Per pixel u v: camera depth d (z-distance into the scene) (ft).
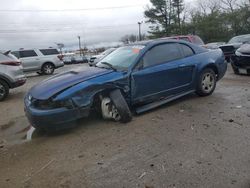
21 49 59.41
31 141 16.21
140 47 19.74
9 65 29.99
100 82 16.89
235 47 54.19
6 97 30.14
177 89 20.83
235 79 32.60
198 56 22.18
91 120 18.51
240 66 35.24
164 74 19.66
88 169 12.30
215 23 156.87
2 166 13.29
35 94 16.46
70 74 18.19
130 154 13.38
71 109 15.89
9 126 20.17
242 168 11.62
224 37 155.22
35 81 47.52
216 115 18.26
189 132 15.61
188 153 13.12
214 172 11.42
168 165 12.16
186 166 11.98
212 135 15.05
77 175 11.88
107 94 17.80
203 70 22.40
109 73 17.69
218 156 12.69
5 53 30.40
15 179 11.99
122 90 17.90
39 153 14.38
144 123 17.42
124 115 17.37
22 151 14.87
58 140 15.83
